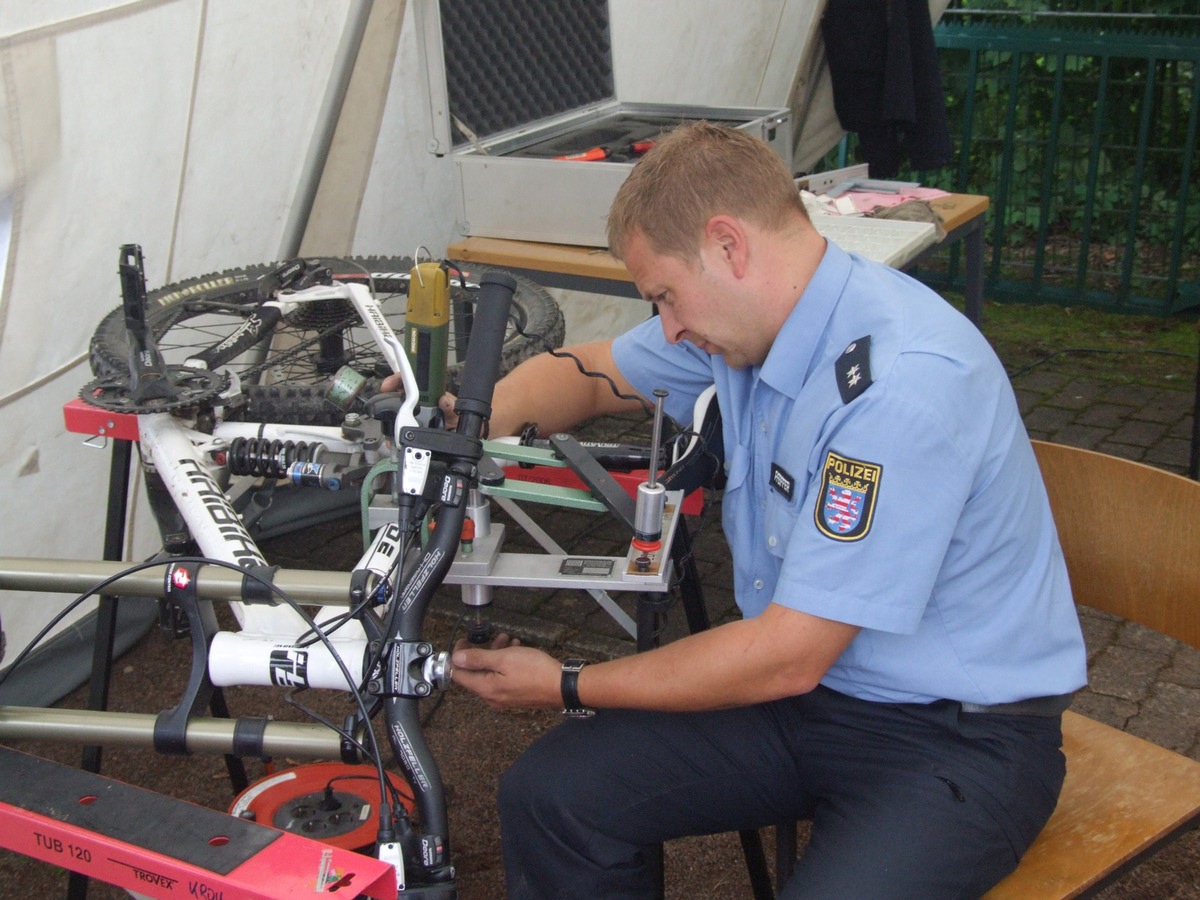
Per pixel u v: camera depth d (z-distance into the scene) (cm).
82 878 186
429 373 152
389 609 122
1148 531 165
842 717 147
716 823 155
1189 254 509
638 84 355
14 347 220
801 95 455
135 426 167
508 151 270
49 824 111
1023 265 532
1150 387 426
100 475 251
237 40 241
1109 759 158
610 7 304
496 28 263
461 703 255
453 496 122
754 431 150
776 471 143
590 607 289
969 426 132
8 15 198
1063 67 485
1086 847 143
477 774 233
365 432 164
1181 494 160
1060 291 518
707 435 165
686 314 143
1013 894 136
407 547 123
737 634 134
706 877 207
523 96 278
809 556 131
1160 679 256
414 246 317
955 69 522
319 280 226
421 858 114
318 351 248
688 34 372
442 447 122
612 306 393
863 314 137
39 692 249
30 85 204
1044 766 143
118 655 270
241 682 128
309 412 181
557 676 141
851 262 144
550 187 253
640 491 141
